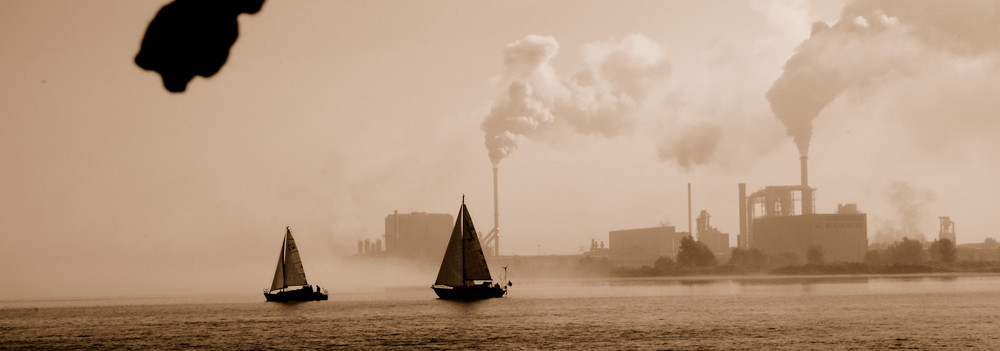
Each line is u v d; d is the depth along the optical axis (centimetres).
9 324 18375
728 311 18062
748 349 11388
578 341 12606
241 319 18225
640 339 12744
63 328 16950
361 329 15025
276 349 12288
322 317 18238
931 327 13900
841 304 19600
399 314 18625
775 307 19025
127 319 19262
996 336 12512
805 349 11312
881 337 12544
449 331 14388
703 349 11462
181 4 540
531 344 12306
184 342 13488
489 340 12888
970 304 18988
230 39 544
